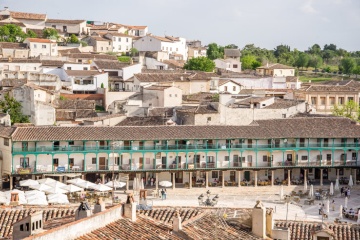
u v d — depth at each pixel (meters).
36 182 119.81
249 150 151.25
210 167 148.62
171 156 148.00
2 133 138.75
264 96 194.88
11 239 43.53
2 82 196.50
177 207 64.31
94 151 142.38
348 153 156.62
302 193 145.25
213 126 152.12
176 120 170.00
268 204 136.62
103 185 122.00
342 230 64.69
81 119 179.75
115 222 46.28
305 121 159.12
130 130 146.25
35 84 198.62
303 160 154.88
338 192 147.38
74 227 41.22
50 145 139.62
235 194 146.50
